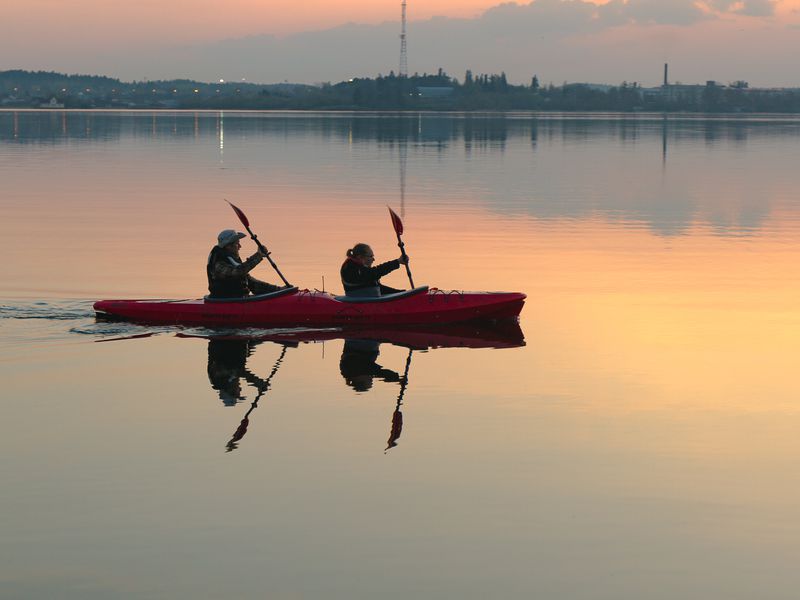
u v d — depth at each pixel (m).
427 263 21.77
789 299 18.00
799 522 8.31
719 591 7.22
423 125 129.12
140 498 8.69
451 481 9.14
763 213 31.16
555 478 9.23
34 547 7.79
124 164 51.00
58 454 9.72
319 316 15.90
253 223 28.22
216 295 16.14
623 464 9.60
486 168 49.22
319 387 12.24
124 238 25.06
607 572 7.48
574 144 74.69
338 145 71.44
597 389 12.23
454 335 15.36
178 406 11.35
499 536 8.04
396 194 36.50
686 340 14.87
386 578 7.36
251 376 12.75
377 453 9.84
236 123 135.88
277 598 7.08
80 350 14.12
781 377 12.79
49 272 20.23
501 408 11.40
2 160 53.12
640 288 19.03
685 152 64.19
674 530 8.16
